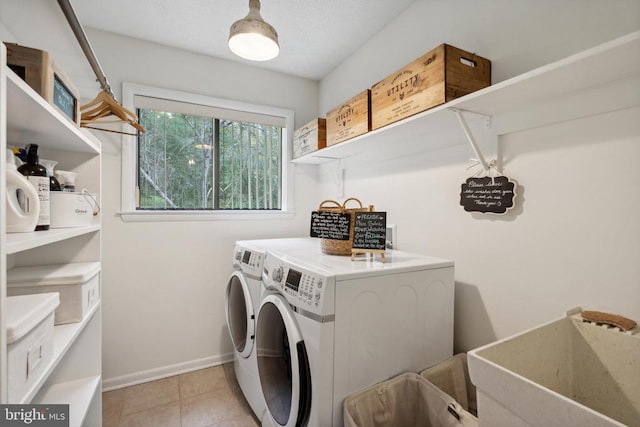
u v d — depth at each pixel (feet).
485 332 4.48
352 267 3.95
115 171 6.79
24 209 2.96
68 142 3.91
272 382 4.66
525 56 3.98
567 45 3.58
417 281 4.17
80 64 6.27
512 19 4.13
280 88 8.65
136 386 6.81
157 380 7.06
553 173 3.69
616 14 3.18
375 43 6.79
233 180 8.44
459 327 4.87
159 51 7.16
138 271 7.02
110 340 6.73
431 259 4.62
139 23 6.35
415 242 5.70
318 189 9.28
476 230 4.62
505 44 4.21
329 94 8.66
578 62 2.71
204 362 7.68
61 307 3.61
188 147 7.91
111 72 6.67
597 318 3.10
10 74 1.97
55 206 3.58
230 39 4.34
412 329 4.12
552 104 3.63
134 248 6.98
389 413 3.74
